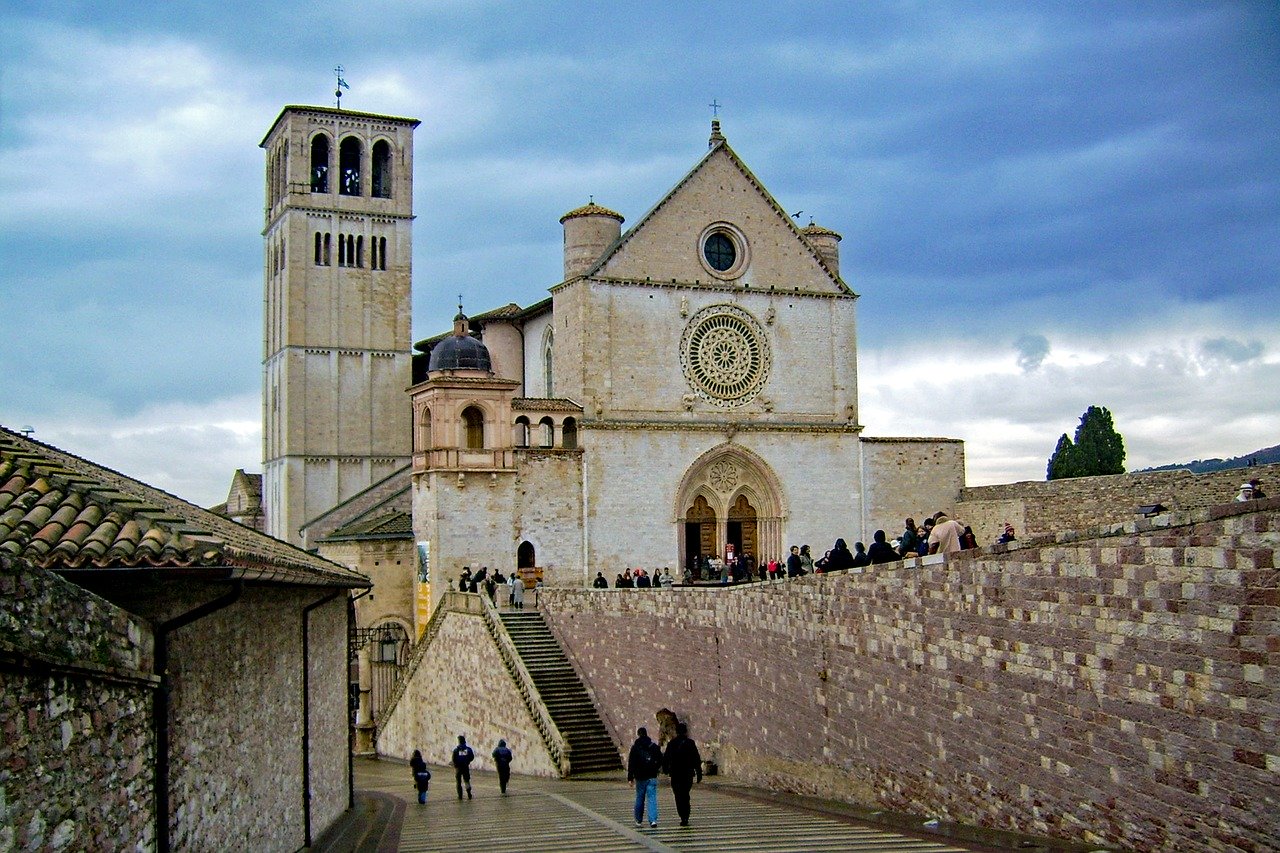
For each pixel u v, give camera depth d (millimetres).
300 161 114062
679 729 29453
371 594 79625
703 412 82688
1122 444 95688
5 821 12969
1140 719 21844
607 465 79312
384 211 116625
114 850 16250
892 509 86812
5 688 13102
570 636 62344
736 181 84812
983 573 27234
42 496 19562
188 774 19781
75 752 14992
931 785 29531
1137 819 21906
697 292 82875
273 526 118688
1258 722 19109
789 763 38781
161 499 30344
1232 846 19609
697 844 24922
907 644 30859
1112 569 22688
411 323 117062
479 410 77438
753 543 84562
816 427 85250
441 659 69562
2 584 13383
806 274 86500
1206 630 20219
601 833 28391
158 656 18438
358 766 72125
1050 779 24625
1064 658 24188
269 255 122562
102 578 18703
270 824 26203
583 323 79500
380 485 99875
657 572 75688
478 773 62000
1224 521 19875
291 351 113125
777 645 40062
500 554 76062
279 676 27516
